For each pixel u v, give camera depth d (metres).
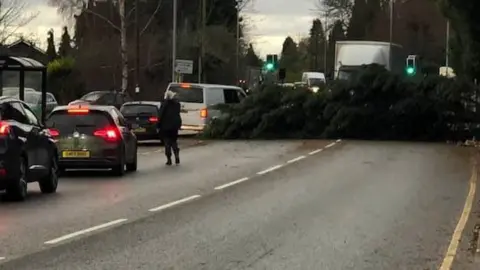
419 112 34.84
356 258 9.88
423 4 73.06
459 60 31.33
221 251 10.24
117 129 20.48
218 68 69.75
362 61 44.38
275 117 36.28
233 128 36.34
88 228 11.93
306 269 9.23
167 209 14.04
